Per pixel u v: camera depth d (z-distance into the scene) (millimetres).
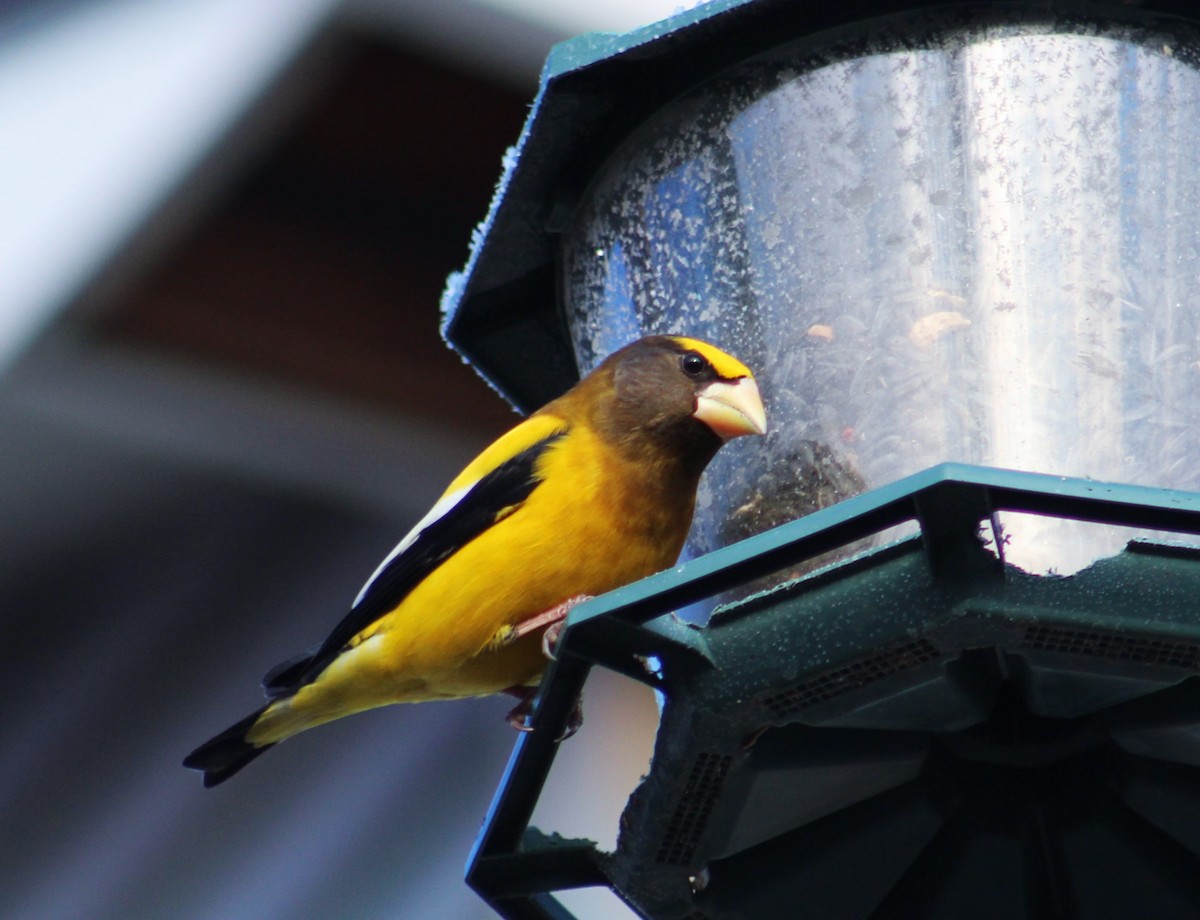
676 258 7859
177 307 11555
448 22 10289
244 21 10883
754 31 7578
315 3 10367
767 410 7520
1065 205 7227
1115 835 6711
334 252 11930
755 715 6051
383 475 12984
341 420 12586
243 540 12898
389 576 8617
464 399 12594
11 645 12461
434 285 11969
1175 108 7418
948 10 7461
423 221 11758
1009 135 7312
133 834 10953
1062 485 5562
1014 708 6703
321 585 12562
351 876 10773
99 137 10922
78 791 11344
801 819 6746
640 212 7984
